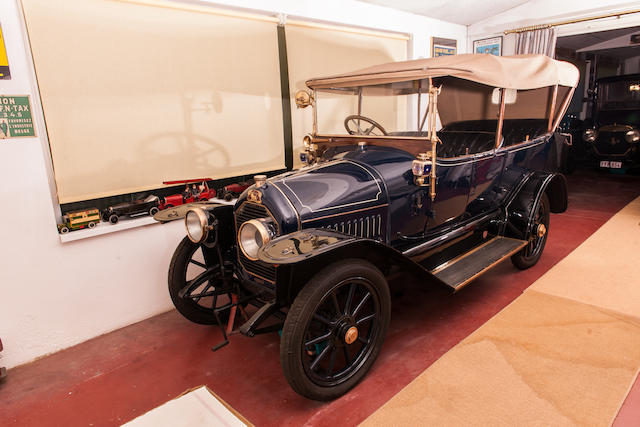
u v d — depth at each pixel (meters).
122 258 2.75
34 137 2.30
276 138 3.78
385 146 2.71
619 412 1.80
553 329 2.47
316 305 1.79
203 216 2.33
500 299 2.94
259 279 2.38
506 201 3.34
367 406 1.95
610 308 2.70
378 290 2.07
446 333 2.53
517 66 2.82
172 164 3.12
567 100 3.71
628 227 4.33
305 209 2.08
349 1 4.09
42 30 2.43
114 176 2.84
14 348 2.39
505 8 5.40
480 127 3.93
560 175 3.46
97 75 2.67
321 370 2.13
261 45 3.51
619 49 10.42
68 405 2.07
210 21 3.15
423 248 2.67
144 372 2.32
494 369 2.13
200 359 2.42
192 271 3.16
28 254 2.37
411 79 2.46
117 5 2.69
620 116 7.12
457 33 5.70
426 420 1.81
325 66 4.09
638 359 2.16
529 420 1.78
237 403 2.03
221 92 3.31
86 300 2.63
